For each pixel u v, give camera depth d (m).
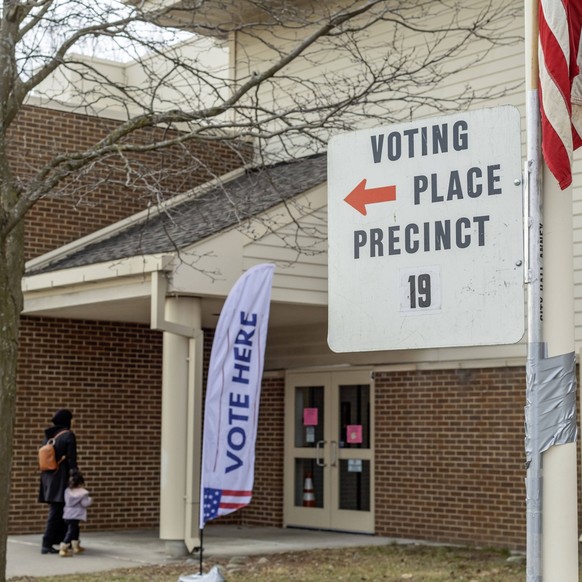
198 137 10.24
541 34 4.76
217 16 18.34
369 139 4.62
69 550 13.84
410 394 15.52
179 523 13.34
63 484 13.72
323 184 14.54
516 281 4.26
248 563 12.92
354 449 16.38
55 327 16.58
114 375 17.06
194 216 15.72
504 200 4.30
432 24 16.05
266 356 18.03
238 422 11.13
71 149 17.14
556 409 4.41
